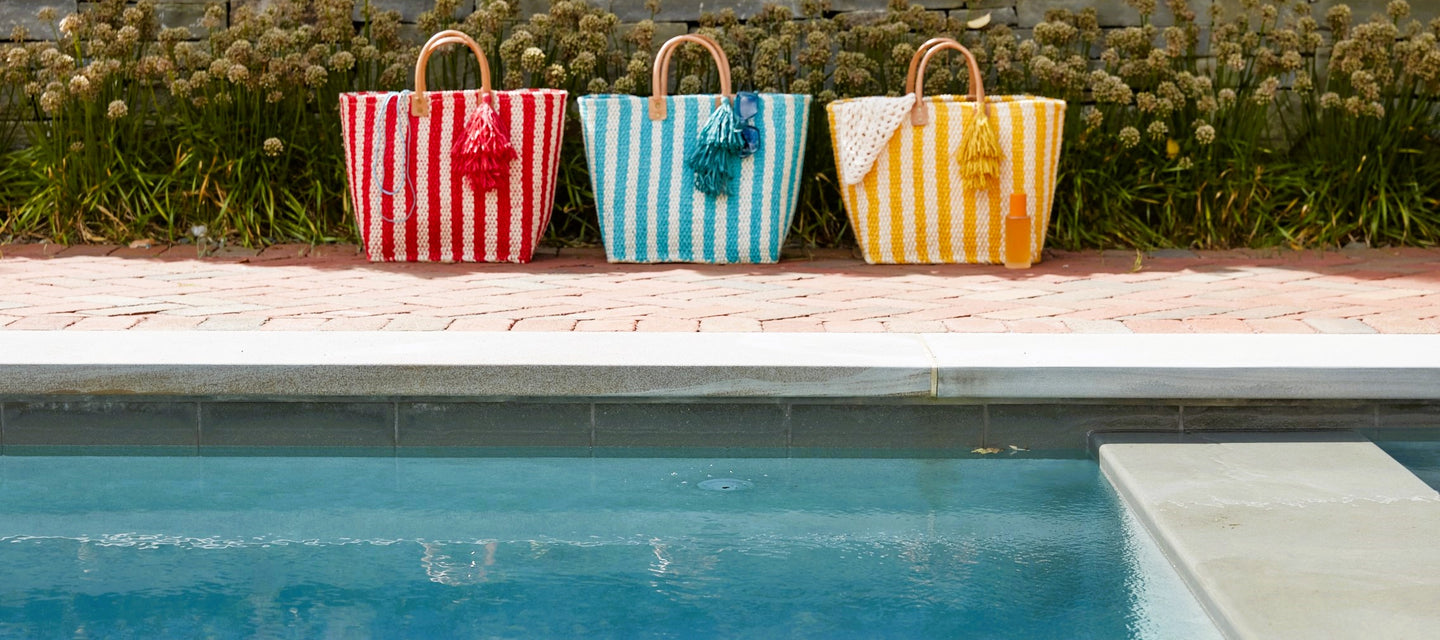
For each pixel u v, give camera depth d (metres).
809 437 2.90
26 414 2.90
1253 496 2.43
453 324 3.60
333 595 1.99
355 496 2.53
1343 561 2.08
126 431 2.90
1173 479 2.53
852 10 6.08
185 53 5.62
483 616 1.90
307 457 2.81
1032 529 2.35
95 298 4.02
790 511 2.44
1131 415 2.92
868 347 3.04
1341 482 2.51
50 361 2.85
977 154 4.83
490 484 2.61
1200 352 3.00
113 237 5.45
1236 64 5.42
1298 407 2.91
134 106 5.72
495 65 5.71
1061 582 2.07
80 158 5.51
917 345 3.07
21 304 3.89
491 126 4.90
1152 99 5.39
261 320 3.64
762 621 1.89
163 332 3.20
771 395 2.86
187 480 2.64
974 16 6.05
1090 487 2.62
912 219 4.99
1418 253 5.20
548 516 2.40
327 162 5.66
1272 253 5.23
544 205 5.09
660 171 5.04
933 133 4.94
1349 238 5.50
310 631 1.84
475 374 2.85
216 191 5.59
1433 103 5.88
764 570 2.11
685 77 5.52
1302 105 5.82
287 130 5.73
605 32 5.68
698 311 3.83
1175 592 2.03
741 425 2.90
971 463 2.80
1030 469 2.76
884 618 1.91
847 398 2.89
